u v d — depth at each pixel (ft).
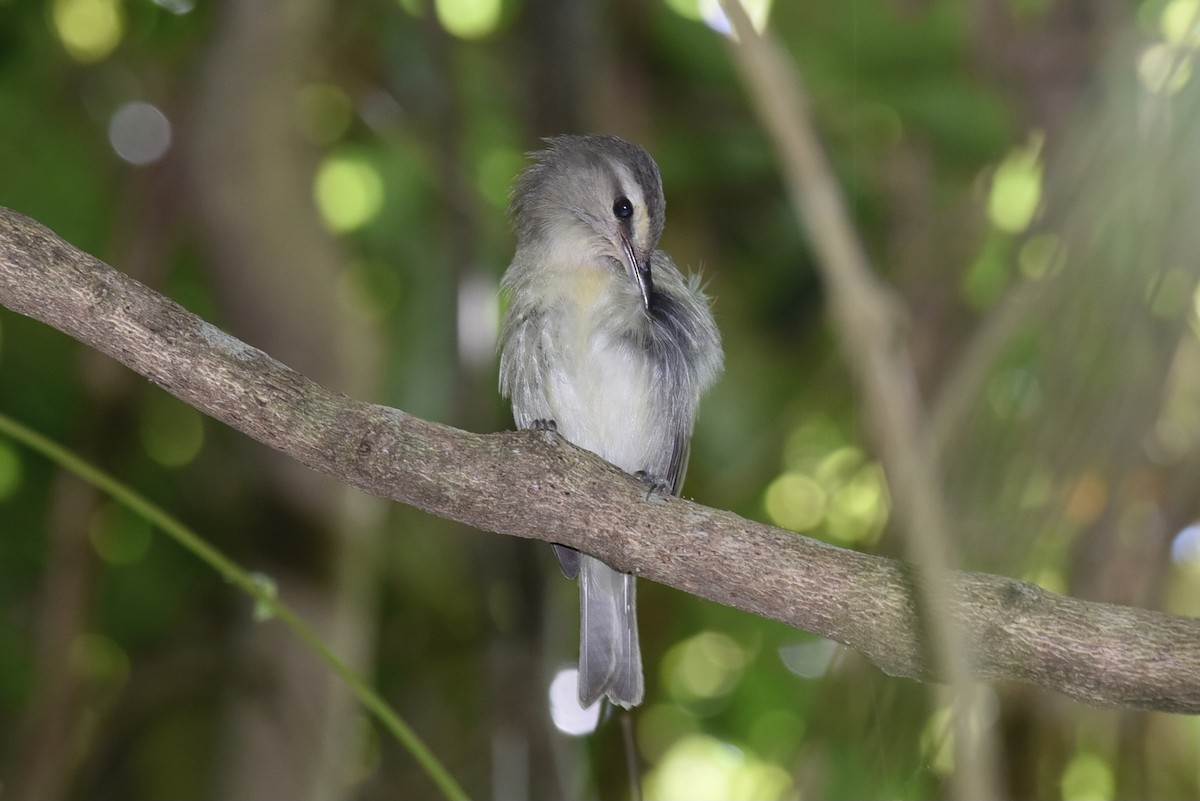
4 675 48.19
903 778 14.38
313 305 31.63
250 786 31.04
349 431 20.76
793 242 47.67
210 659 47.24
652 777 55.21
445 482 21.07
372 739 50.37
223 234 31.94
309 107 47.88
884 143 40.73
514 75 46.26
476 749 39.78
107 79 47.42
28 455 50.49
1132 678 18.69
